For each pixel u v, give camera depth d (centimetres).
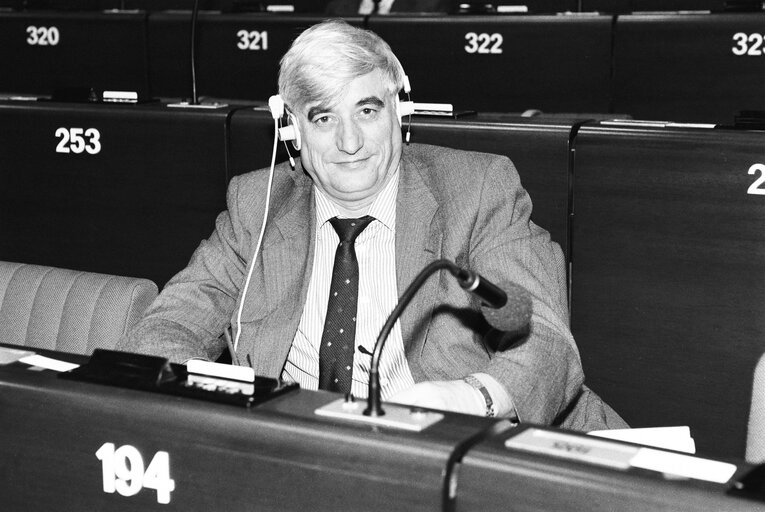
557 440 117
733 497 103
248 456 123
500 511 112
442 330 208
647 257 257
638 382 263
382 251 214
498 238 210
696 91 528
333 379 211
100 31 648
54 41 658
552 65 554
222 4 783
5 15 664
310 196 223
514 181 219
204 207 316
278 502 122
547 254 214
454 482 114
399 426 120
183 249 322
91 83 658
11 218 341
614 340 265
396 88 206
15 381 138
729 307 249
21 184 338
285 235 220
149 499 130
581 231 264
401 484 115
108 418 131
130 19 640
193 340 215
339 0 688
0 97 360
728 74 520
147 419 129
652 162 252
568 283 268
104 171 326
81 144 327
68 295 239
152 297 237
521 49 559
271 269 219
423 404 164
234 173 310
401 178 218
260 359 214
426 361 208
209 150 311
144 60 643
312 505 121
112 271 333
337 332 212
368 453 117
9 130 335
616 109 548
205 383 133
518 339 190
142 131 318
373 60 198
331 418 122
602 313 265
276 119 207
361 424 120
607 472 108
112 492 132
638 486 106
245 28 618
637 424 265
